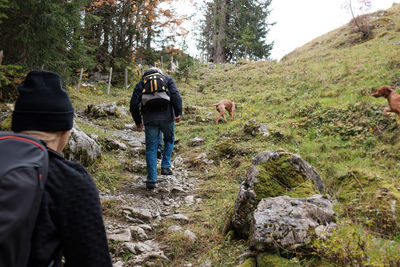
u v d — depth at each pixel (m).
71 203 0.90
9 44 8.32
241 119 9.30
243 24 35.59
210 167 5.93
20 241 0.74
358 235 2.29
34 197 0.79
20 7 7.72
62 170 0.93
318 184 3.54
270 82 14.81
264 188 3.15
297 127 7.46
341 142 6.31
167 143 4.94
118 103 12.13
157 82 4.41
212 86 18.16
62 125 1.01
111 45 20.06
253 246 2.51
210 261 2.73
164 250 3.00
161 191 4.65
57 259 0.91
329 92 9.77
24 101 0.97
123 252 2.89
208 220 3.59
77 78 14.59
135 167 5.61
